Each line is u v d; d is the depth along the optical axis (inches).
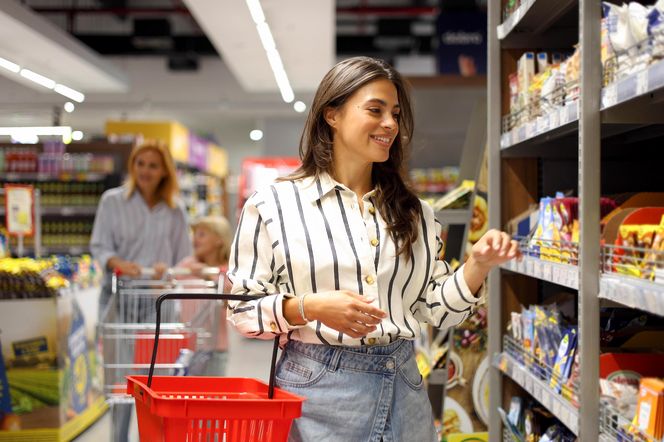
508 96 130.4
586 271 83.3
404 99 85.7
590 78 83.4
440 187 311.9
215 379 80.2
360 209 83.5
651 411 71.7
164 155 214.5
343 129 82.3
